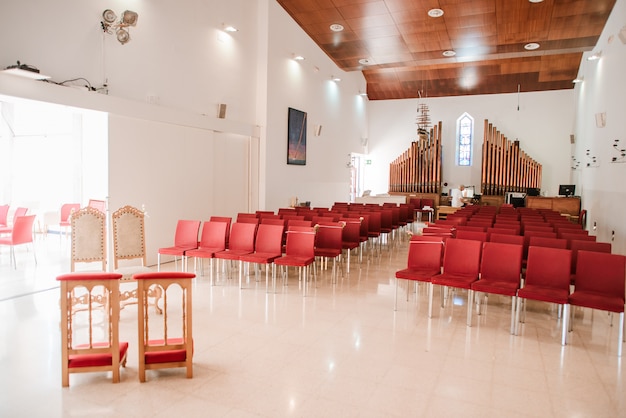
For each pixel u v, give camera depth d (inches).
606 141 334.3
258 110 403.5
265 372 133.1
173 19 307.9
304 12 406.9
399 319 187.2
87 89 240.1
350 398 118.6
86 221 190.4
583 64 485.4
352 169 660.7
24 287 224.7
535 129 586.6
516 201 544.4
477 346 158.9
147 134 281.7
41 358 141.5
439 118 635.5
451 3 347.9
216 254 230.7
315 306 202.2
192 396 117.9
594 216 383.9
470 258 192.5
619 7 308.0
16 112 399.5
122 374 130.3
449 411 113.2
